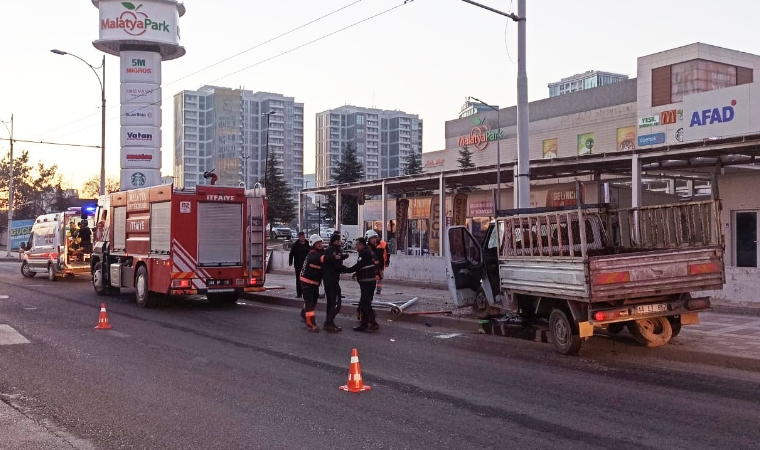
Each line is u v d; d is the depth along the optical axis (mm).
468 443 5680
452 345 10992
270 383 8047
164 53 52219
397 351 10398
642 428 6105
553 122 53781
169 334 12125
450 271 12859
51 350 10305
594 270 9047
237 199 16578
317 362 9445
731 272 13648
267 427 6184
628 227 11039
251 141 134125
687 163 21312
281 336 12016
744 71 45219
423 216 37562
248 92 136000
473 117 61812
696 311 9695
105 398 7297
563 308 10031
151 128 50188
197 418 6488
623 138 48562
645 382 8070
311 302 12859
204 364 9258
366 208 42250
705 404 6977
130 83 49906
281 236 68688
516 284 10844
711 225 9742
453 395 7414
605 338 10953
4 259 46000
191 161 128000
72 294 20141
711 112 23422
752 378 8289
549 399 7215
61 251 25328
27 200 69188
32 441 5785
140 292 16984
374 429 6102
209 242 16234
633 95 49219
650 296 9531
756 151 18234
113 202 19016
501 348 10664
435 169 65125
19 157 69312
